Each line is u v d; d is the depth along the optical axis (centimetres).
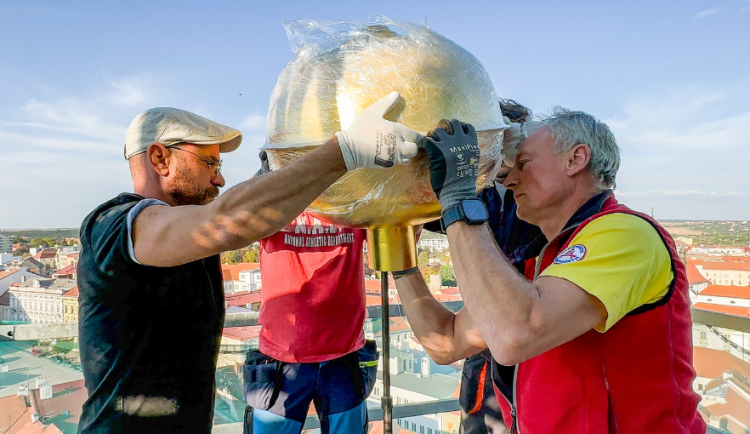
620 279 97
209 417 147
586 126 121
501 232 198
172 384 136
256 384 215
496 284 95
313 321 213
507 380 141
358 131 85
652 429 104
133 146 147
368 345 238
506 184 132
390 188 94
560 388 111
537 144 124
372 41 93
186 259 112
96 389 131
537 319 92
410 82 89
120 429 130
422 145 90
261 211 95
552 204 125
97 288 128
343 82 89
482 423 215
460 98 93
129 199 137
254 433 218
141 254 117
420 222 112
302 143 92
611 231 104
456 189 93
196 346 141
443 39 98
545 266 124
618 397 105
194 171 148
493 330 95
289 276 216
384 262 114
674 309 109
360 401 222
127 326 129
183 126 145
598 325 100
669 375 106
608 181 125
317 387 215
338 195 97
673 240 114
